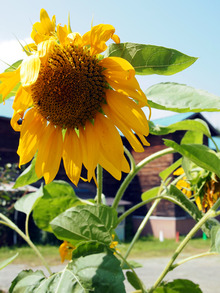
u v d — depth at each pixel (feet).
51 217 2.05
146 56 1.28
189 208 1.67
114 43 1.29
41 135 1.53
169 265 1.47
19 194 14.44
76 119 1.49
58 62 1.42
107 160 1.44
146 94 1.38
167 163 21.95
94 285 1.19
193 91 1.30
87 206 1.45
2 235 16.39
